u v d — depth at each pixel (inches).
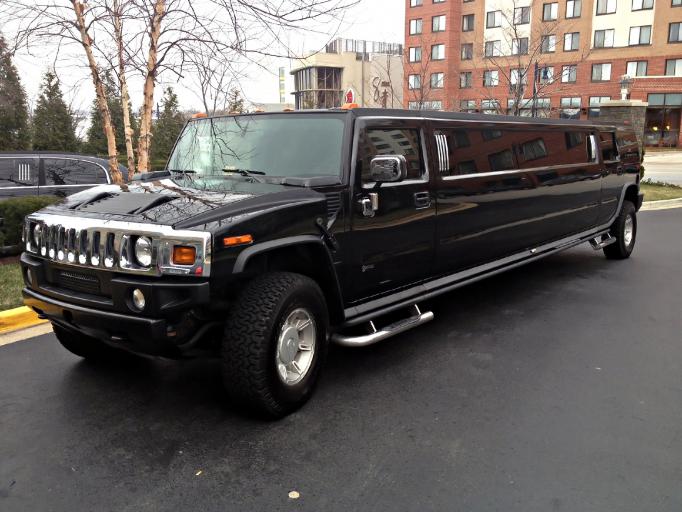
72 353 190.5
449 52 2054.6
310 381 153.9
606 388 165.6
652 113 1950.1
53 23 277.6
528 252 258.2
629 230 346.0
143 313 128.0
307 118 176.4
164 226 128.0
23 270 155.9
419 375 174.9
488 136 224.7
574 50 1966.0
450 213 202.5
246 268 140.8
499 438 137.9
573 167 279.3
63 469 125.5
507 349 196.4
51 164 332.2
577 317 231.3
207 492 117.3
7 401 157.3
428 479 121.5
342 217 161.9
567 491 117.1
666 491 117.0
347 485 119.5
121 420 147.0
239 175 175.9
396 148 180.7
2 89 681.0
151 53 294.2
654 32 1873.8
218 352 147.3
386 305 181.6
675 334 210.5
